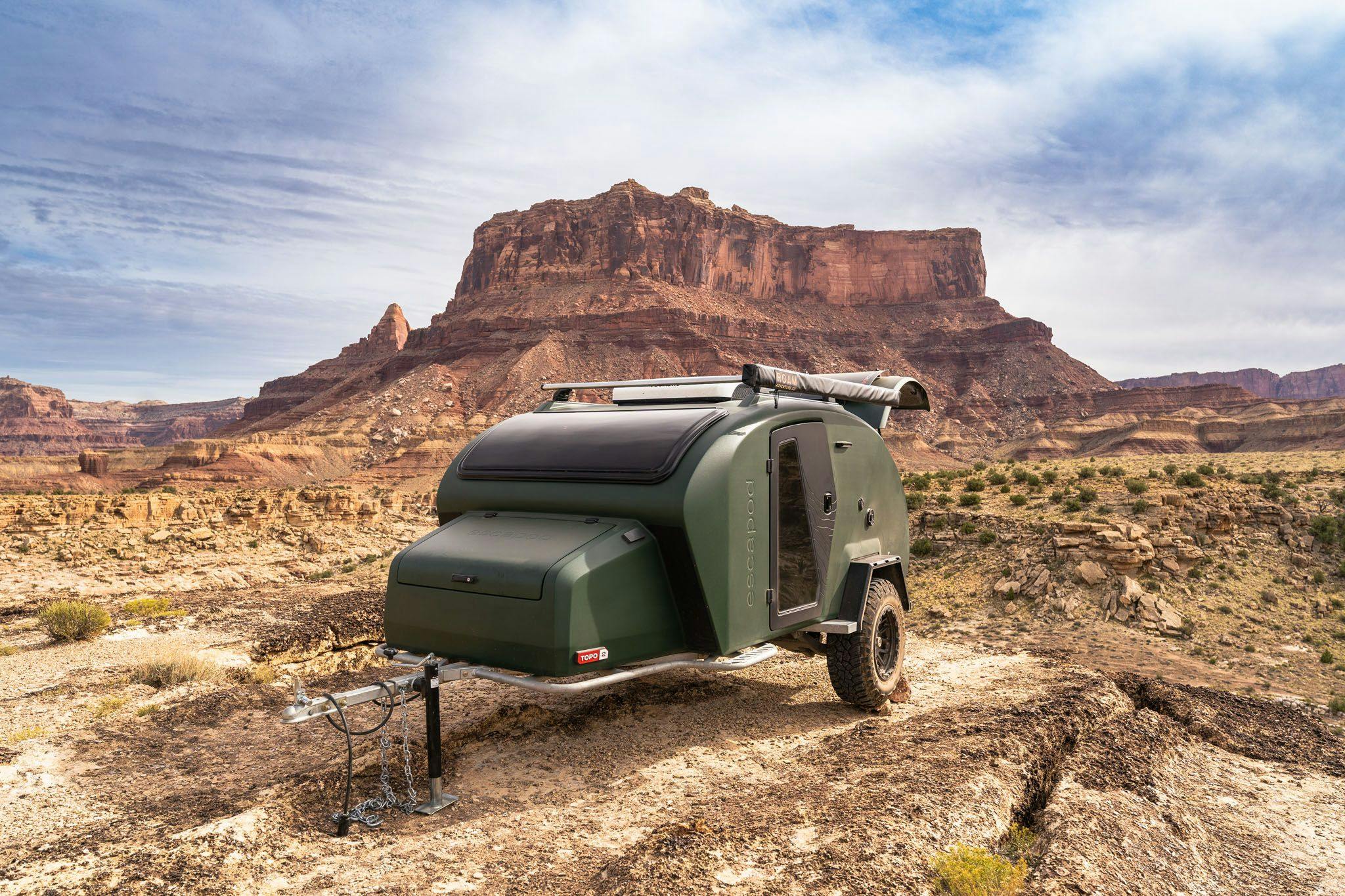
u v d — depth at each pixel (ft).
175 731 30.55
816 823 15.29
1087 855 14.43
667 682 29.99
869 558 26.55
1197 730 26.07
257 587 113.09
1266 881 16.20
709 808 17.81
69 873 15.53
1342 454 197.06
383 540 193.98
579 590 17.87
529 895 14.23
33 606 83.05
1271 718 29.68
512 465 22.16
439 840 16.90
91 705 34.88
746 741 23.38
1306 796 21.35
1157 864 15.10
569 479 20.84
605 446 20.94
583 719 25.43
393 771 20.86
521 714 25.63
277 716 32.68
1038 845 15.34
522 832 17.28
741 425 21.11
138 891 14.34
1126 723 22.71
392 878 15.05
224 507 207.10
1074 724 21.72
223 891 14.52
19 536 164.25
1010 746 19.31
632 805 18.74
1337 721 31.42
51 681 41.60
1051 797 17.66
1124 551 52.24
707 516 19.48
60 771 26.17
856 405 29.32
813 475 23.86
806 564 23.47
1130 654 42.70
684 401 23.07
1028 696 26.32
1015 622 48.80
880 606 25.93
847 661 25.20
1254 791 21.57
